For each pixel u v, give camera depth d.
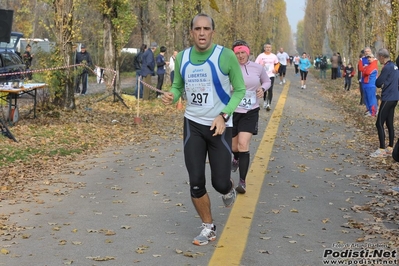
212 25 5.77
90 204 7.69
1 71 19.16
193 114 5.88
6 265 5.34
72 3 17.48
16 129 13.98
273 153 11.73
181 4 29.08
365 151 12.26
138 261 5.46
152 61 23.00
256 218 6.99
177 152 11.92
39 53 17.86
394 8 25.88
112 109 19.81
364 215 7.20
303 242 6.07
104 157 11.37
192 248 5.86
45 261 5.45
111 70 21.17
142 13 36.97
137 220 6.90
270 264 5.41
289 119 18.19
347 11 41.69
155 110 20.53
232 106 5.74
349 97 28.03
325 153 11.96
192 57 5.84
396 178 9.45
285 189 8.57
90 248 5.85
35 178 9.38
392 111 11.53
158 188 8.62
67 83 17.81
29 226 6.64
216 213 7.20
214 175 5.96
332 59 47.06
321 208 7.52
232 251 5.75
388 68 11.33
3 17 14.57
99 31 26.42
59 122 15.66
